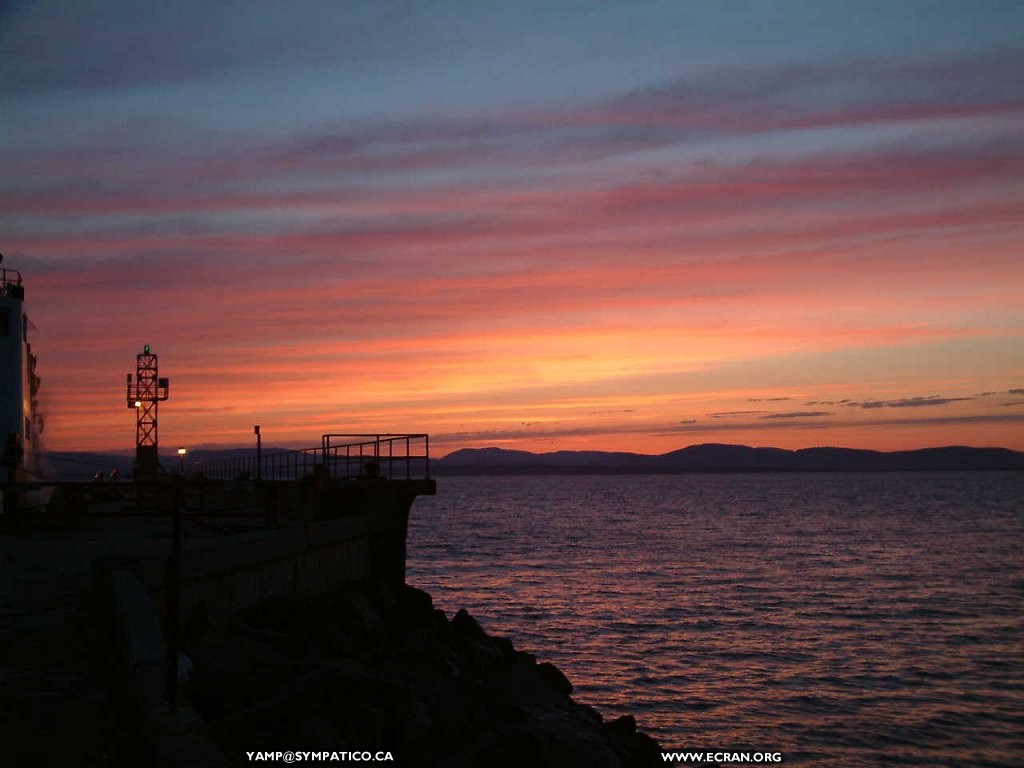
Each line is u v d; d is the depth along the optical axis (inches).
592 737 696.4
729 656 1487.5
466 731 575.8
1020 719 1149.7
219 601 644.1
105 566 503.8
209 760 232.1
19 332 1161.4
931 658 1476.4
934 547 3553.2
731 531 4569.4
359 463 1077.8
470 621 1016.9
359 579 982.4
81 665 379.9
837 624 1791.3
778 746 1047.6
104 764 268.8
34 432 1391.5
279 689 494.6
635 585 2400.3
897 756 1023.0
